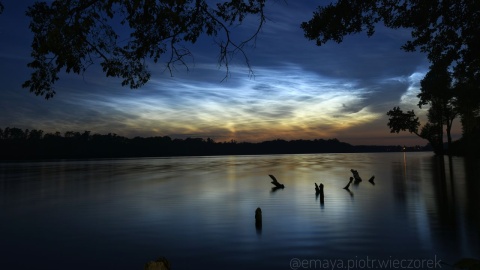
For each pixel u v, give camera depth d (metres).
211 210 22.03
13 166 119.56
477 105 49.34
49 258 12.63
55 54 8.82
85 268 11.55
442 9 14.87
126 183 45.28
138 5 8.48
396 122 112.12
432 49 17.31
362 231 15.15
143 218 19.83
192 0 9.65
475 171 45.81
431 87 48.72
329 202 24.05
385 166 72.00
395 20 15.42
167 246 13.78
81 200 28.89
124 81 10.34
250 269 11.00
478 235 13.87
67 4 8.43
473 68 18.00
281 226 16.69
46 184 45.69
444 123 105.75
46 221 19.66
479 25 15.14
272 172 63.66
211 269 11.11
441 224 15.96
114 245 14.14
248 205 23.80
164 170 79.56
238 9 10.25
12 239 15.49
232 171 70.25
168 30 10.21
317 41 16.08
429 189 29.41
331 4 15.36
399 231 14.92
